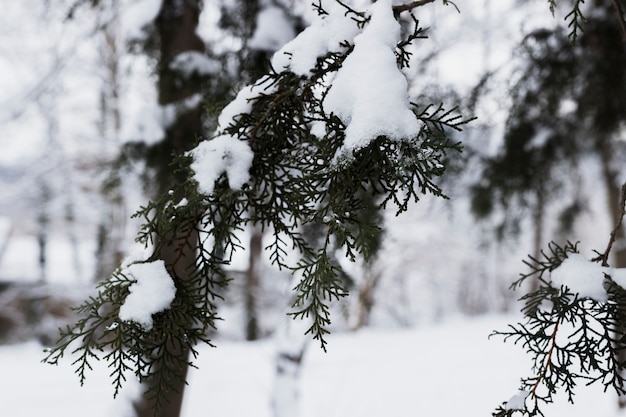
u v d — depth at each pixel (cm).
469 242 1195
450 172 375
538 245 825
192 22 301
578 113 346
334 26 113
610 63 310
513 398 124
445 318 1691
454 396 649
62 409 555
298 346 497
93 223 1150
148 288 113
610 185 546
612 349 119
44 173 1029
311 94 119
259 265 827
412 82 327
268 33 280
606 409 502
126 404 299
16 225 1137
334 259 287
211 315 117
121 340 111
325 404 641
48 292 1117
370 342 892
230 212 119
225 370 697
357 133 97
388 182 101
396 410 620
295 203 117
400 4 116
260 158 123
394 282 1394
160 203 118
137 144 306
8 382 639
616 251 557
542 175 390
